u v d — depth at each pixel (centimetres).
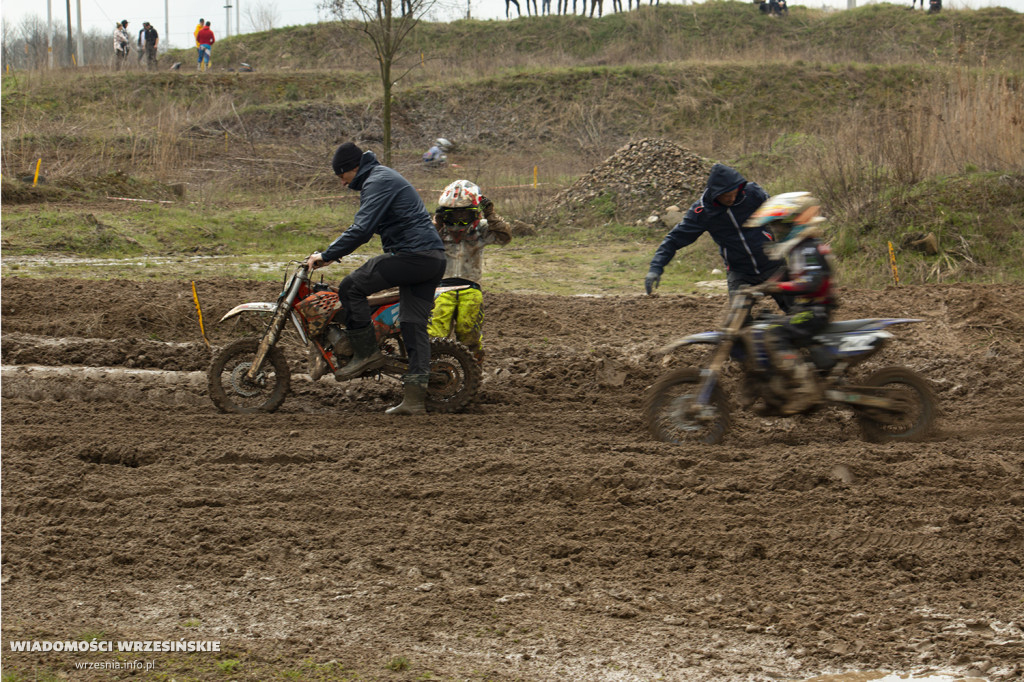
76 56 6381
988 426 988
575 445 937
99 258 2091
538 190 3253
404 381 1053
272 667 555
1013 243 1848
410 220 1006
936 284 1606
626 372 1232
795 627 606
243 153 3997
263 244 2405
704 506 773
